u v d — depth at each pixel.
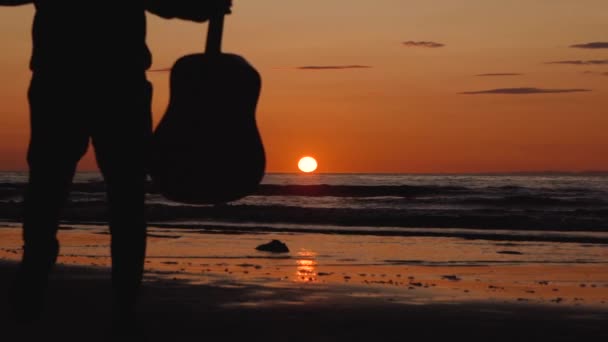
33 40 3.09
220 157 3.00
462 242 14.75
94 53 3.00
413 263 10.66
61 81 3.01
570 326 4.39
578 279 8.89
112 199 3.05
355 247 13.22
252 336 3.71
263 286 5.78
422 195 42.62
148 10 3.10
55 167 3.05
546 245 14.36
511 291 7.52
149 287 5.58
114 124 3.00
